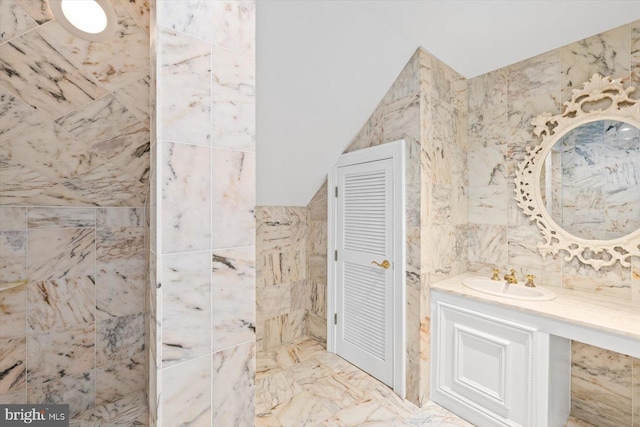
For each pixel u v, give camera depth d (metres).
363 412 1.92
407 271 2.06
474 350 1.81
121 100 1.51
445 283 2.08
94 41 1.25
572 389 1.88
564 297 1.77
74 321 1.87
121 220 2.04
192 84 0.81
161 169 0.75
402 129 2.08
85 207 1.90
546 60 2.02
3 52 1.15
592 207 1.83
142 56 1.39
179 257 0.79
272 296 2.80
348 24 1.68
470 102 2.41
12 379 1.68
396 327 2.11
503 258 2.22
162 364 0.76
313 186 2.82
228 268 0.88
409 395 2.04
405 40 1.86
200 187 0.82
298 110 2.05
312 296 3.01
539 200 2.04
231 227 0.88
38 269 1.75
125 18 1.24
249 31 0.92
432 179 2.06
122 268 2.05
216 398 0.86
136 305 2.11
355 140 2.48
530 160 2.07
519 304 1.65
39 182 1.63
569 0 1.50
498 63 2.15
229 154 0.88
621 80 1.71
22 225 1.70
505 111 2.21
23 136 1.40
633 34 1.68
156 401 0.76
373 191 2.30
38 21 1.12
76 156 1.61
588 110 1.85
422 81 1.97
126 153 1.75
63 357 1.84
